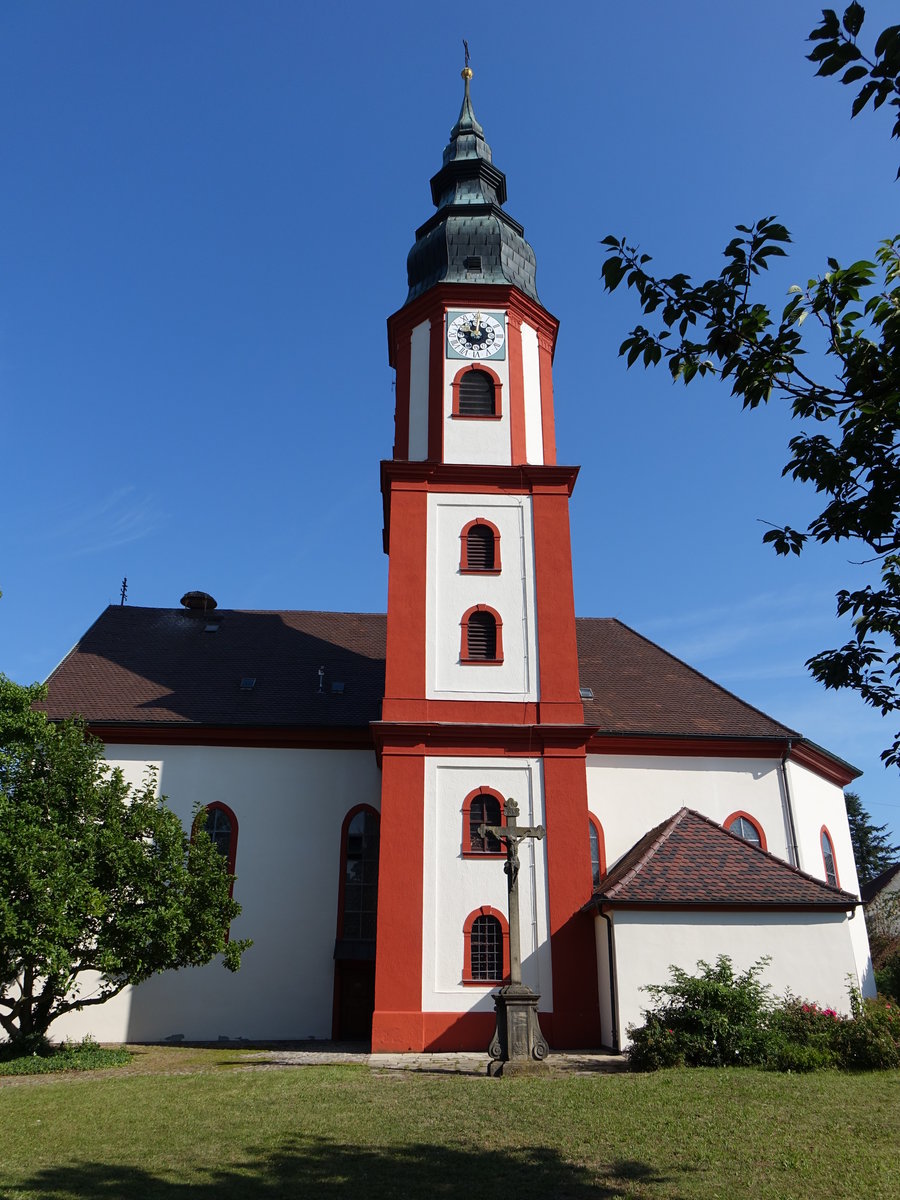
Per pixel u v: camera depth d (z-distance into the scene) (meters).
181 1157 11.20
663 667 32.72
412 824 23.58
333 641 34.28
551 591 25.97
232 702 29.50
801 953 20.98
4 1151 11.60
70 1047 22.62
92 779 21.73
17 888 19.77
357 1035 25.73
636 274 7.35
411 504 26.62
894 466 7.26
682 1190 9.65
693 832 23.59
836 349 7.37
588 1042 22.00
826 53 5.88
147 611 35.50
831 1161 10.59
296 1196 9.64
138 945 20.41
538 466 26.89
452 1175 10.35
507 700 24.92
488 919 23.08
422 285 29.73
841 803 31.75
